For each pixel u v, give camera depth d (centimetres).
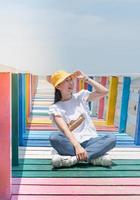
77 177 219
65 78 250
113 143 247
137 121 334
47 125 454
